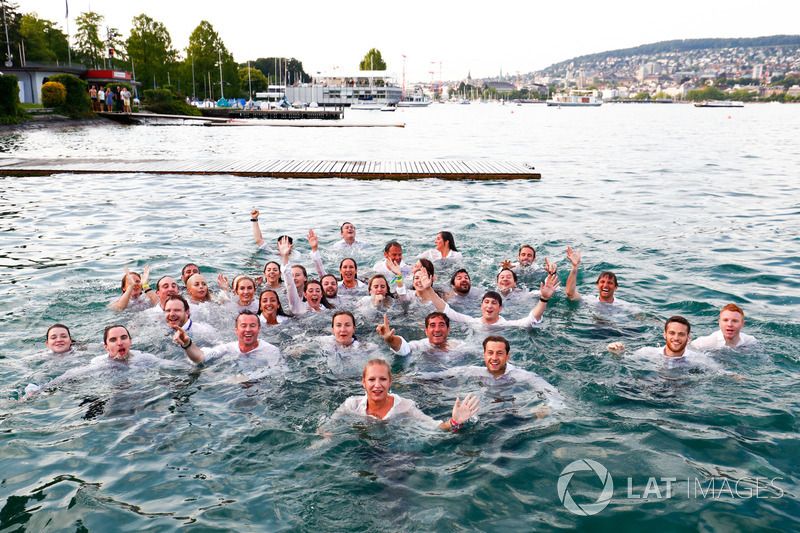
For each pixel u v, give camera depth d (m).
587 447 5.42
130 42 90.56
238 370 7.09
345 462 5.20
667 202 18.36
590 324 8.62
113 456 5.25
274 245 12.90
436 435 5.63
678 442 5.48
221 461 5.21
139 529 4.32
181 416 5.98
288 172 22.88
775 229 14.53
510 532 4.32
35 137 38.28
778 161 30.69
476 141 44.97
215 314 9.02
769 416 5.95
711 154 34.88
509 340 8.05
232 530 4.32
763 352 7.48
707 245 12.95
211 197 18.31
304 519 4.46
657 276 10.81
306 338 8.18
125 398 6.32
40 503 4.60
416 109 172.25
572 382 6.78
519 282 10.73
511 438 5.58
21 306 8.88
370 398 5.92
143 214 15.62
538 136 52.28
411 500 4.69
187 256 11.87
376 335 8.45
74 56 102.31
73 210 15.88
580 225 15.03
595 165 28.36
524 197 18.91
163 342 7.91
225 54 102.50
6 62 64.38
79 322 8.41
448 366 7.33
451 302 9.82
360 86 161.75
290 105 128.38
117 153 30.86
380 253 12.57
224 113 74.75
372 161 27.14
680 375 6.89
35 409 6.05
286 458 5.26
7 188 19.08
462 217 15.80
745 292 9.87
